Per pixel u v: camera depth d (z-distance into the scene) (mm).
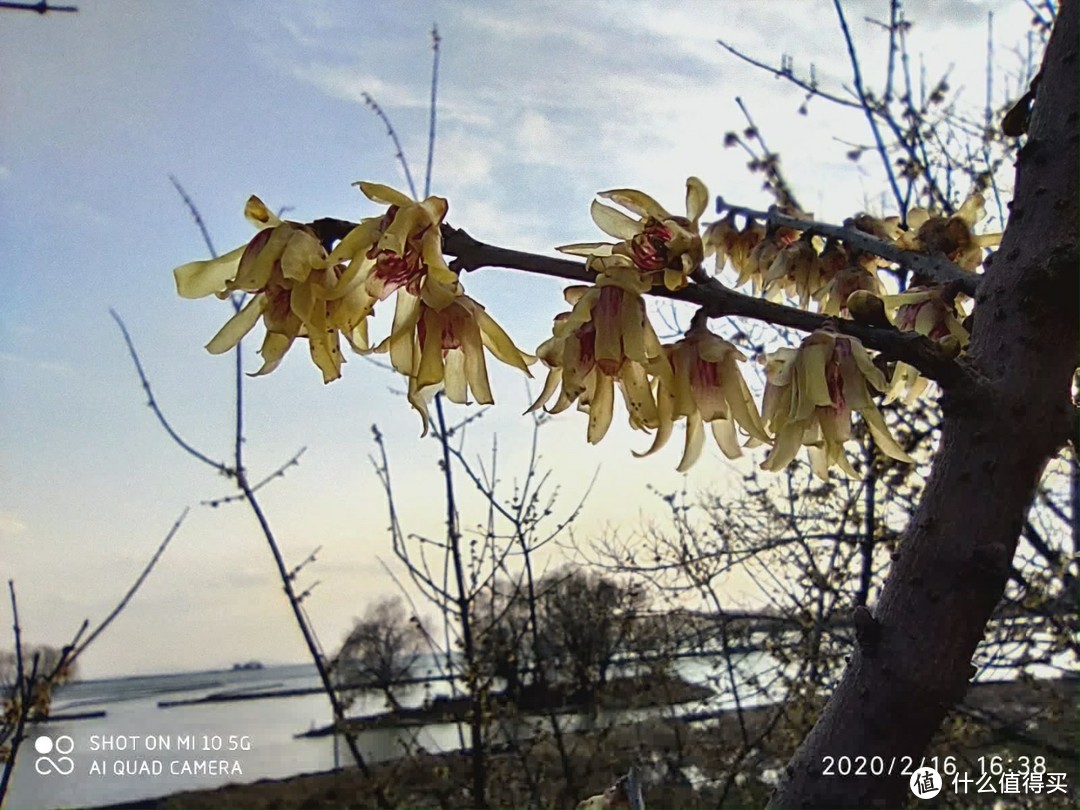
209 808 8641
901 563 1158
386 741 7578
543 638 7484
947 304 1660
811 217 2189
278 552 4863
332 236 1158
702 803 6555
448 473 5402
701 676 7723
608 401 1250
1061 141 1294
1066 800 5039
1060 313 1203
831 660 6152
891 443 1248
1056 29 1387
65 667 3434
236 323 1154
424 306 1154
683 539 6957
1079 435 1186
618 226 1263
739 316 1263
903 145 5516
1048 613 5570
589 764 6543
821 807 1077
